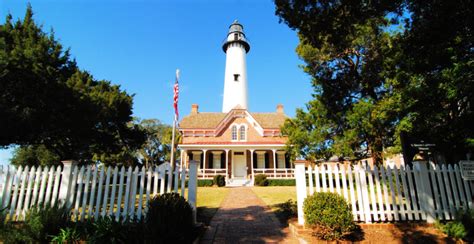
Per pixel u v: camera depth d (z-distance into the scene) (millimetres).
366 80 12453
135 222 5418
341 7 6789
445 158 9016
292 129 14328
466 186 6570
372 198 6531
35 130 11094
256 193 15969
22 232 5125
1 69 9398
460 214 5941
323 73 13000
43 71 10719
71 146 15547
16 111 9719
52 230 5297
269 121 33375
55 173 6734
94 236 4930
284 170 27812
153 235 4688
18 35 11750
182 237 5094
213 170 27062
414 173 6750
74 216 6445
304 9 6953
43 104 10531
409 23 7219
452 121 8227
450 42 6922
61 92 11219
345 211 5797
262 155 29516
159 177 6711
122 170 6684
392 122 10633
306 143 13594
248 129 31172
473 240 5480
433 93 7988
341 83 12906
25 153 28578
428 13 6621
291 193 15586
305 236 5910
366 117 11125
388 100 10484
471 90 7176
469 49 6879
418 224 6309
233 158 29344
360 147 12461
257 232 6691
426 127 8859
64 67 14594
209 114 34906
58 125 11461
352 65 12930
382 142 11359
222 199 13266
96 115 13531
